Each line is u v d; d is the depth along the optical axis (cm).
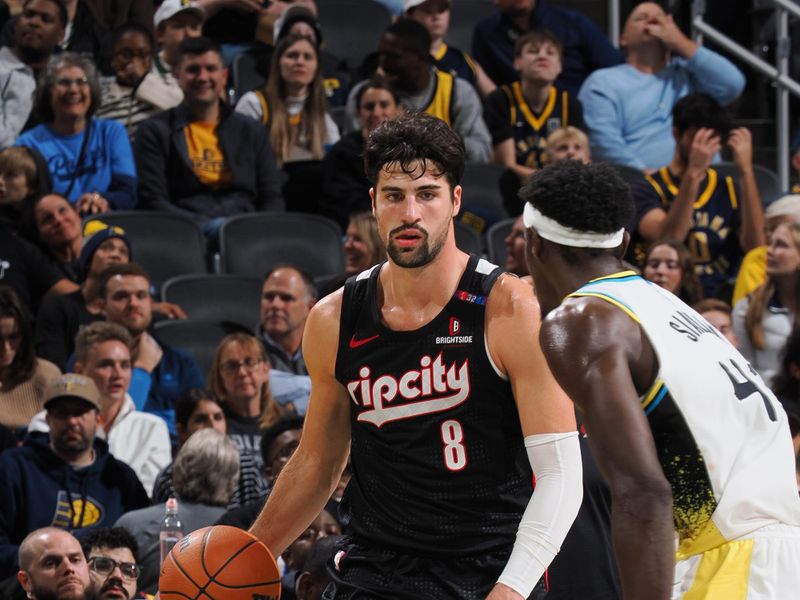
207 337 2105
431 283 934
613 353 771
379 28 3088
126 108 2666
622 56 2930
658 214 2333
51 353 2044
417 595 942
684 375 797
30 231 2225
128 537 1473
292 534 1001
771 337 2067
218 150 2473
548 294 873
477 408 931
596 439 753
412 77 2578
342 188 2469
